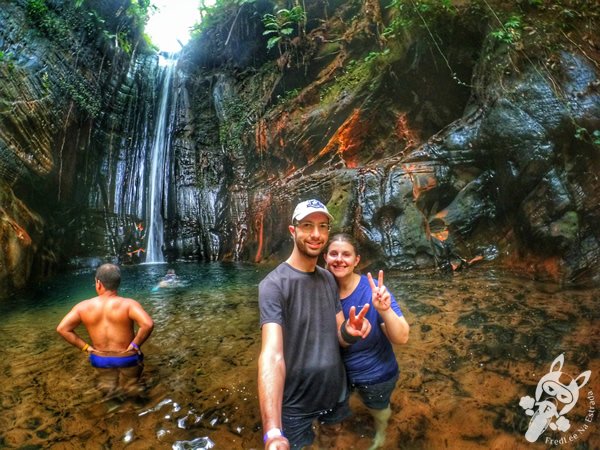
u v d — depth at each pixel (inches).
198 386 119.5
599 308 162.6
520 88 248.5
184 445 89.1
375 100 373.4
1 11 355.9
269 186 434.9
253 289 263.9
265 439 69.8
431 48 316.5
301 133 418.0
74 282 313.1
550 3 258.5
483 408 98.9
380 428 91.0
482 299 188.4
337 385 87.9
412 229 278.7
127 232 446.6
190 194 495.2
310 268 91.5
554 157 229.0
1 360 145.6
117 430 96.0
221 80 537.6
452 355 130.3
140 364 136.0
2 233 268.4
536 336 139.2
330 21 454.0
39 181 342.6
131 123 493.0
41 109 353.7
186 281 303.0
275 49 512.7
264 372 77.0
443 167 289.1
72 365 138.9
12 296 260.8
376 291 89.1
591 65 233.3
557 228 219.1
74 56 421.4
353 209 305.9
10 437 93.7
